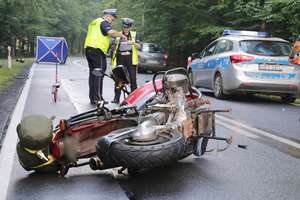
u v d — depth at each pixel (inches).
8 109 538.6
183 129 294.8
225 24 1248.2
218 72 723.4
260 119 522.3
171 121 294.4
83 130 288.5
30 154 277.7
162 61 1385.3
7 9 1925.4
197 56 818.8
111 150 259.6
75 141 285.4
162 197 259.6
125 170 307.6
